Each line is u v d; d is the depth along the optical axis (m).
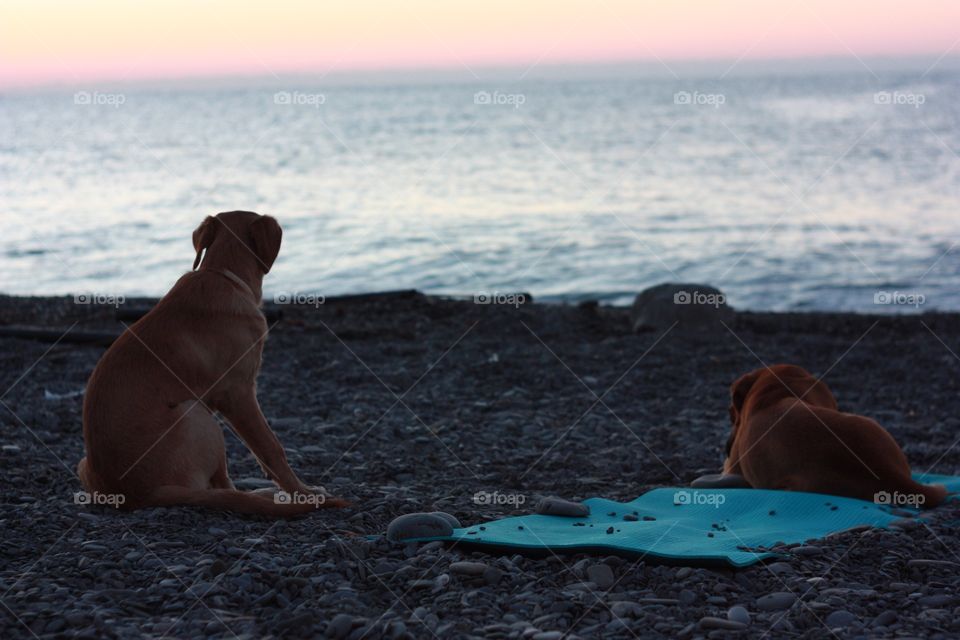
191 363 4.96
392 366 10.17
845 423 5.62
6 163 41.50
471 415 8.19
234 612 3.53
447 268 19.95
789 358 11.16
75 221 25.12
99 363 4.98
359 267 19.95
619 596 3.80
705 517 5.14
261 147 51.06
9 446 6.50
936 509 5.38
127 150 48.22
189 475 4.88
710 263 20.67
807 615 3.63
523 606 3.68
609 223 25.97
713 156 45.03
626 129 64.94
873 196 30.78
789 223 25.80
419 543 4.45
